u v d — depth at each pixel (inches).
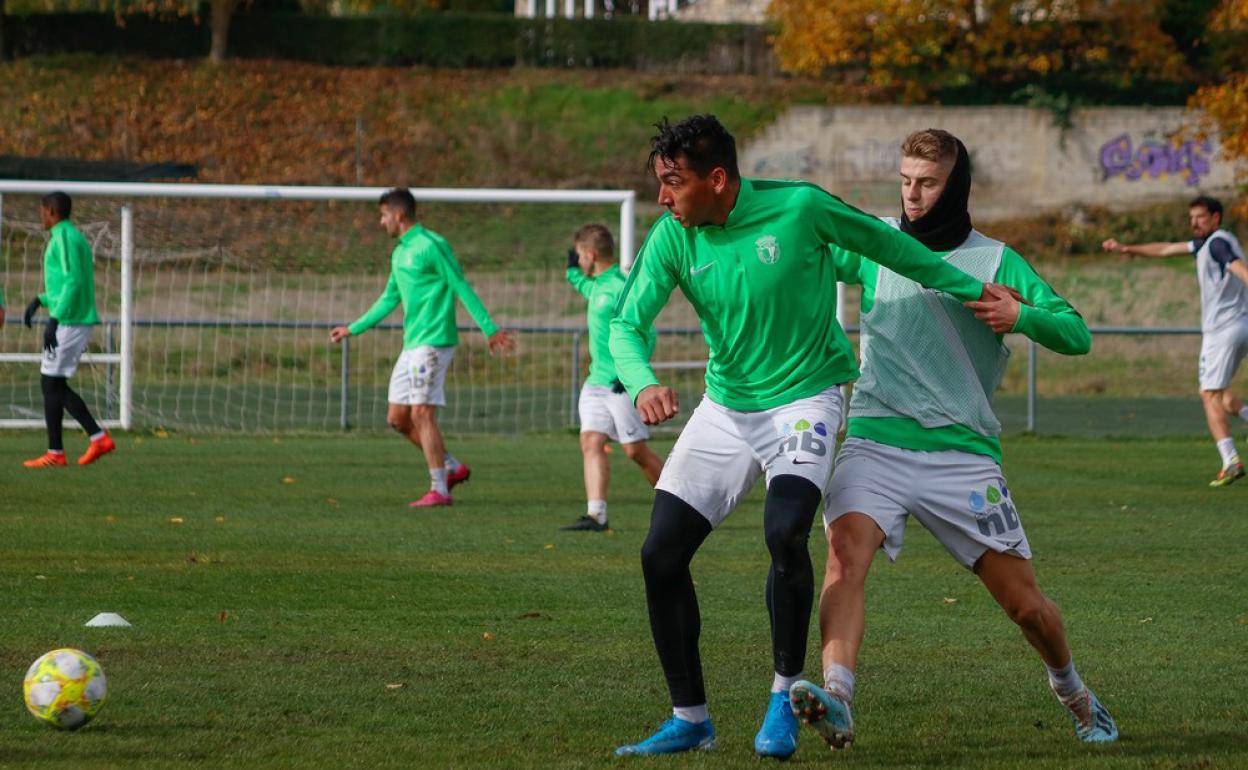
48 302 700.7
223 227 1451.8
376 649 325.7
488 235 1617.9
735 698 288.8
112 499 596.4
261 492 630.5
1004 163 2059.5
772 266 240.8
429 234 593.9
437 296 593.0
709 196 237.9
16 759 234.5
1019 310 239.9
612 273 531.2
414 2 2613.2
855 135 2066.9
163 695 280.7
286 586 406.0
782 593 240.8
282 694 283.3
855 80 2228.1
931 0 2111.2
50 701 251.1
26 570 424.2
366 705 276.1
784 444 243.4
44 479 659.4
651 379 243.9
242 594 392.5
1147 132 2042.3
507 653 323.3
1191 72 2194.9
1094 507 600.4
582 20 2288.4
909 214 258.1
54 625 345.7
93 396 1032.2
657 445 884.6
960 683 301.0
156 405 1017.5
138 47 2258.9
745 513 592.1
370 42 2274.9
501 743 250.4
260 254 1406.3
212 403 1012.5
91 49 2255.2
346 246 1445.6
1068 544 500.4
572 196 863.7
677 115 2151.8
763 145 2079.2
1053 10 2198.6
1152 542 505.4
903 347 249.3
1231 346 665.0
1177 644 341.4
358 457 783.7
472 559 460.4
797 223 240.4
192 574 422.6
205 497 609.3
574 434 935.7
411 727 260.4
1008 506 248.1
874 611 380.8
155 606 373.1
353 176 2028.8
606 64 2297.0
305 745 246.5
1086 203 2041.1
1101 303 1659.7
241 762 235.0
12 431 894.4
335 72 2237.9
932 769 237.0
